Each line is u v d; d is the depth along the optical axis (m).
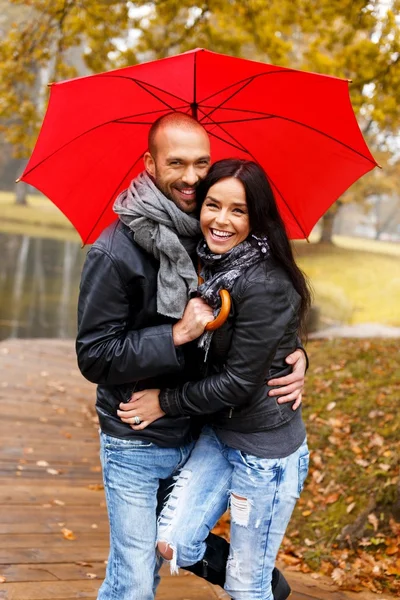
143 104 2.45
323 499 4.90
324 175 2.62
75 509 4.79
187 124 2.23
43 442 6.53
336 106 2.37
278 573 2.61
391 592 3.63
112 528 2.39
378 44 6.55
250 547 2.36
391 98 6.71
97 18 7.87
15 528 4.25
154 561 2.38
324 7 6.72
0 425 6.91
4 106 8.80
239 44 7.95
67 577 3.60
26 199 47.84
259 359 2.17
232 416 2.32
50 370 9.88
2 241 29.83
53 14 8.07
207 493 2.38
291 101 2.41
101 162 2.58
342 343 9.96
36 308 17.50
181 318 2.21
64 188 2.58
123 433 2.34
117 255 2.20
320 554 4.27
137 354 2.18
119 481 2.36
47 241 31.80
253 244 2.20
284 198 2.72
